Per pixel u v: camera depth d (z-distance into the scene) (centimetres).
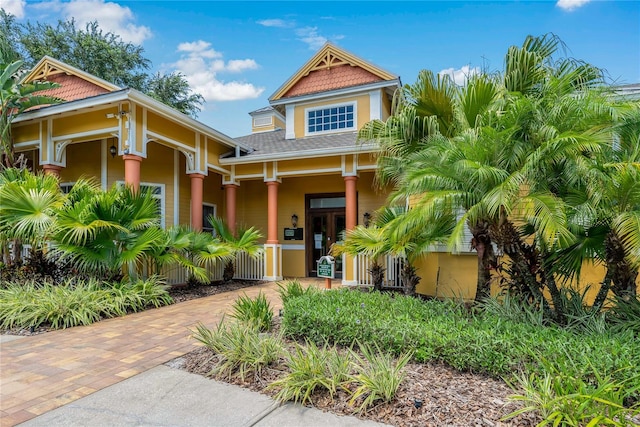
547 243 361
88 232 647
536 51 489
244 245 984
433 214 435
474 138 410
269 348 370
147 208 733
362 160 999
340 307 452
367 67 1195
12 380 346
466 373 329
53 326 523
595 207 383
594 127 379
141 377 352
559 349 304
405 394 289
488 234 496
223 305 697
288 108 1299
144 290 673
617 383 261
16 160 962
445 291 736
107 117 797
